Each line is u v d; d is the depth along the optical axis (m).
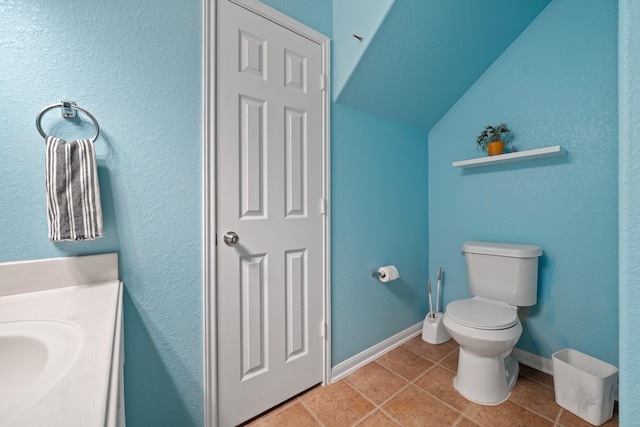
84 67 0.88
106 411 0.34
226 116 1.17
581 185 1.47
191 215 1.09
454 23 1.46
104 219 0.92
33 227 0.82
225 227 1.17
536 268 1.53
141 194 0.98
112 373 0.43
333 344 1.58
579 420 1.22
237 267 1.21
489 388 1.35
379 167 1.83
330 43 1.55
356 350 1.70
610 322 1.39
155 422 1.03
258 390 1.28
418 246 2.13
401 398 1.39
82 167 0.82
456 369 1.63
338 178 1.60
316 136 1.48
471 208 1.95
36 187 0.82
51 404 0.34
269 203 1.31
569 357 1.48
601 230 1.41
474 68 1.78
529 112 1.64
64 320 0.61
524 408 1.30
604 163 1.40
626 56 0.53
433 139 2.17
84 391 0.36
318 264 1.50
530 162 1.66
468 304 1.55
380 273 1.78
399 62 1.53
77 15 0.86
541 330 1.62
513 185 1.73
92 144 0.84
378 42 1.39
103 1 0.90
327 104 1.52
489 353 1.32
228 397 1.19
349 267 1.66
